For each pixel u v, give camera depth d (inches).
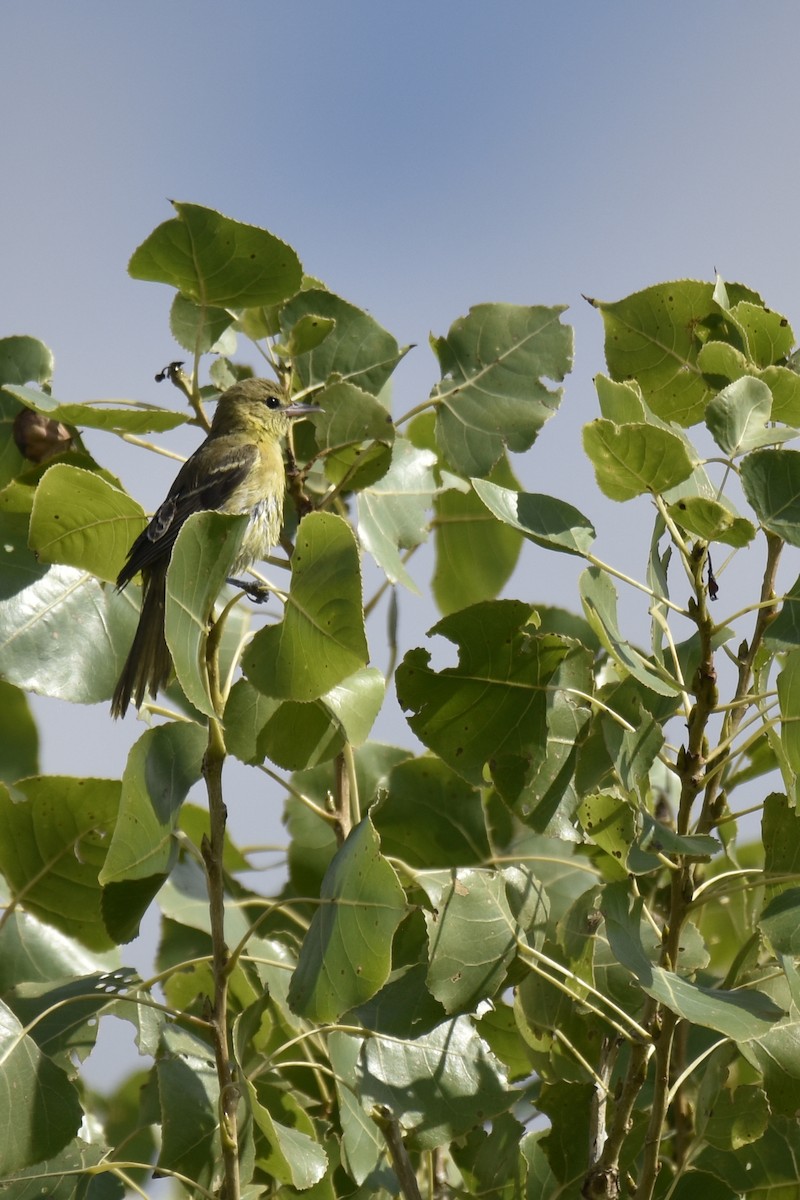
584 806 220.1
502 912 222.1
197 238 263.4
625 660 214.4
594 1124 227.5
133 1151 279.4
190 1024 274.2
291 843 296.8
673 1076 250.2
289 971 277.1
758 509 218.7
